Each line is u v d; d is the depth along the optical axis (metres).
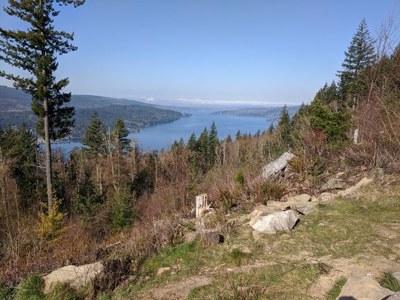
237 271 4.00
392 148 6.96
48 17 15.92
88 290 3.93
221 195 6.99
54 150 39.81
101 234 16.31
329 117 10.05
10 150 28.94
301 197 6.30
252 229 5.15
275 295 3.29
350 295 2.78
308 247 4.29
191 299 3.54
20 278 4.44
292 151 8.98
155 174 36.19
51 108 17.36
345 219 4.93
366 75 8.37
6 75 15.61
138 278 4.30
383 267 3.44
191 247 4.89
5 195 19.91
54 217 14.79
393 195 5.58
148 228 6.25
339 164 7.88
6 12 15.04
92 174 37.53
